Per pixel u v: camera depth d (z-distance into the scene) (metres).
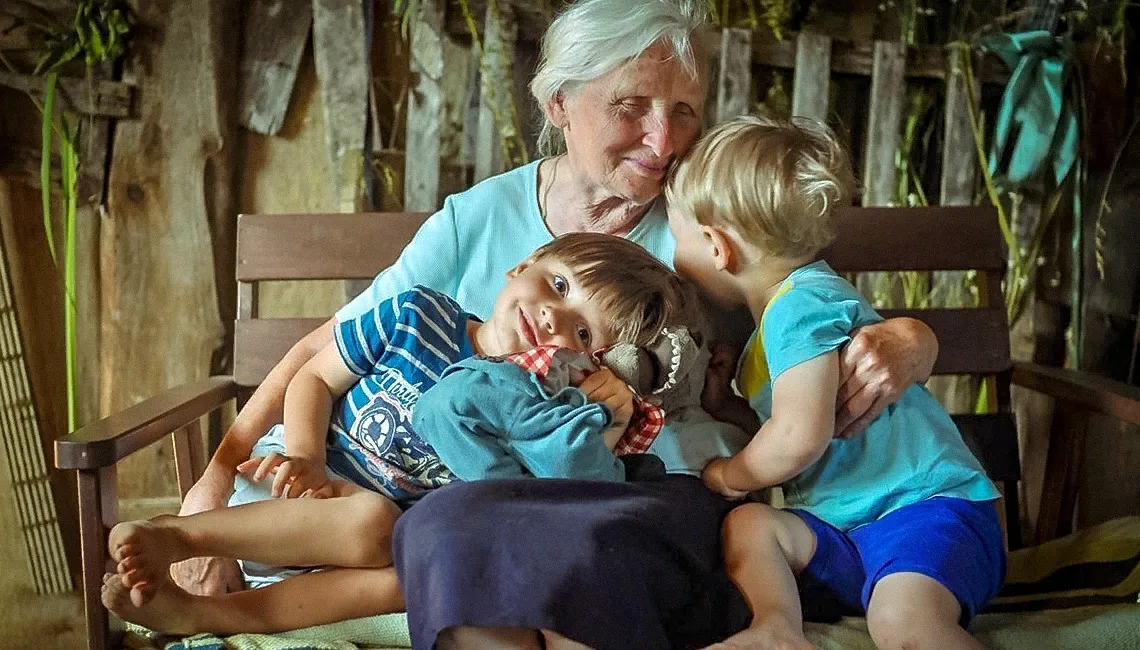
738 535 1.13
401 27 1.82
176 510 1.87
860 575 1.16
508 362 1.13
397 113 1.85
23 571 1.86
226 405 1.87
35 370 1.84
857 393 1.16
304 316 1.89
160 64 1.77
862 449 1.20
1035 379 1.59
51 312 1.85
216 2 1.76
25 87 1.74
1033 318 1.96
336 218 1.60
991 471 1.65
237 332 1.58
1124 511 1.98
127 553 1.04
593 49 1.25
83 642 1.86
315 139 1.83
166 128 1.78
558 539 0.97
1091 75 1.91
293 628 1.14
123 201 1.78
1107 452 1.98
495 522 0.98
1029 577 1.59
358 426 1.25
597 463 1.09
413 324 1.25
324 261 1.59
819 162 1.21
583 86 1.28
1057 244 1.96
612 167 1.31
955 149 1.86
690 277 1.29
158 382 1.83
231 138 1.80
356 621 1.15
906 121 1.91
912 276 1.92
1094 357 1.96
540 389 1.10
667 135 1.28
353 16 1.77
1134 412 1.37
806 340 1.13
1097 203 1.94
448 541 0.97
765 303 1.25
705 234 1.24
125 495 1.86
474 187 1.49
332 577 1.13
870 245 1.64
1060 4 1.89
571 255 1.22
